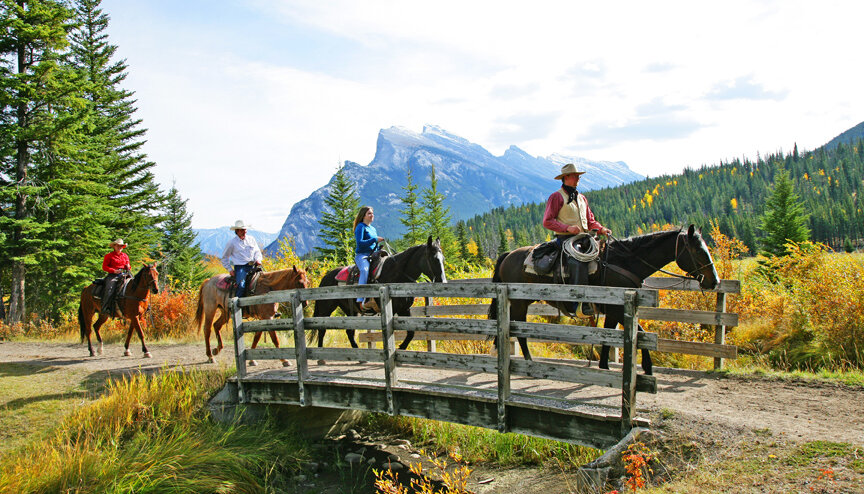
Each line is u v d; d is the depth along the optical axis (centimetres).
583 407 575
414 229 3538
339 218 3316
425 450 870
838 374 805
